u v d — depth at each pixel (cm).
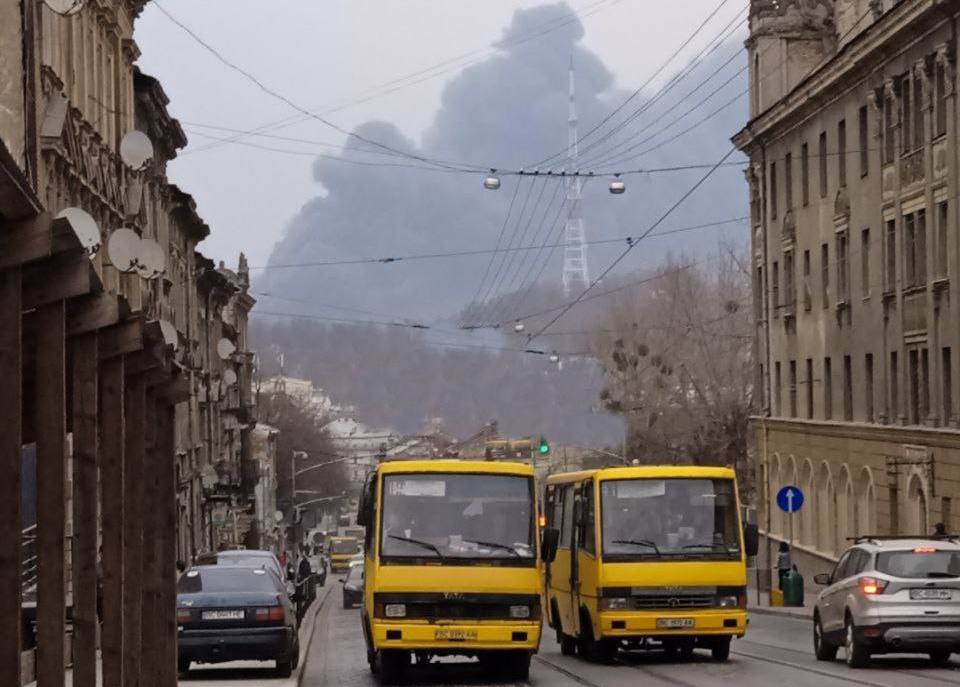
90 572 1289
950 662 2825
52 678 1142
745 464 8906
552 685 2470
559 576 3350
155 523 1666
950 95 4775
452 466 2527
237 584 2520
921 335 5119
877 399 5588
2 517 1039
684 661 2934
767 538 5816
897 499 5369
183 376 1719
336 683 2609
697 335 9375
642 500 2898
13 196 1005
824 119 6200
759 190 7244
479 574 2469
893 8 5075
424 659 2992
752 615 4975
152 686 1652
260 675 2609
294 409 14562
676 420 8988
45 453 1155
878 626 2627
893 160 5378
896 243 5356
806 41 7025
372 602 2491
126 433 1524
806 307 6488
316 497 14675
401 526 2492
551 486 3566
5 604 1033
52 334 1155
